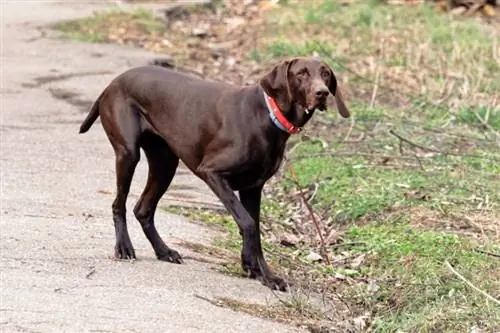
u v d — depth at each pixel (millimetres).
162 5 25797
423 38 20844
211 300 9875
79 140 15398
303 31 22219
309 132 15719
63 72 19281
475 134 15195
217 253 11539
